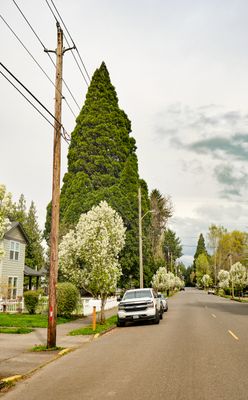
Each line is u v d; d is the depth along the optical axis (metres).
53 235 14.58
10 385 9.12
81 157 47.44
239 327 20.30
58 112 14.99
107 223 24.11
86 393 8.09
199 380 8.86
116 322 23.66
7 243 37.97
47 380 9.55
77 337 17.66
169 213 74.06
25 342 16.00
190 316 27.98
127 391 8.08
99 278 22.30
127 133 50.97
